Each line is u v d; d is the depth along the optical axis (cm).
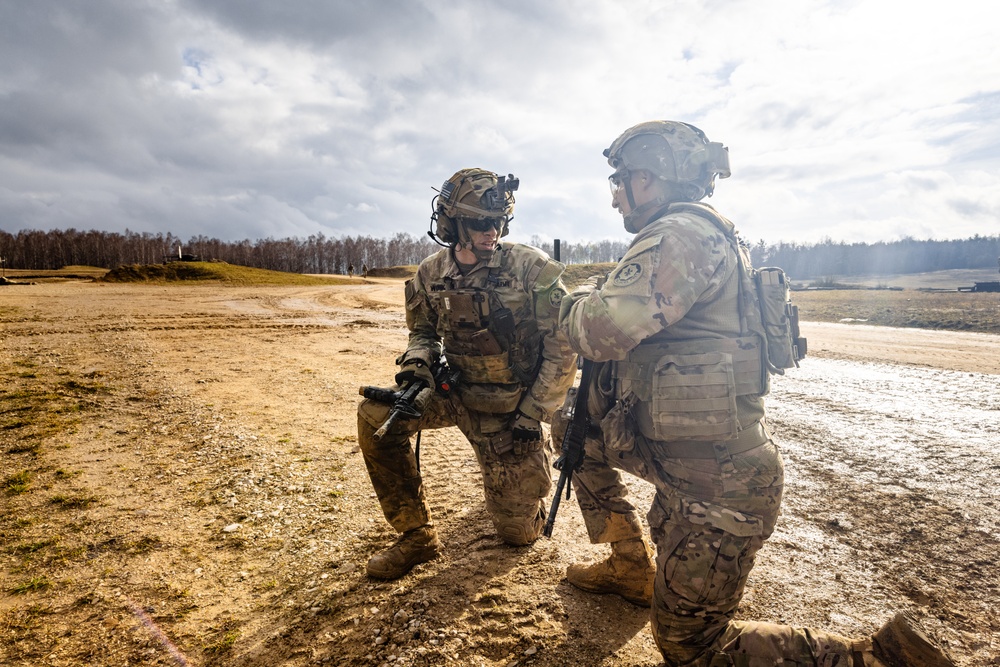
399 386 263
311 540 304
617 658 209
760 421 187
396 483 263
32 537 305
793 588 254
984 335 1270
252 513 335
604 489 229
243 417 535
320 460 424
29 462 411
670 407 177
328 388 671
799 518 326
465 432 280
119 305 1836
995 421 534
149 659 214
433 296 270
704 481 180
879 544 293
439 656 209
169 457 427
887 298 2303
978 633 220
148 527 317
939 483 375
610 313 174
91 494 359
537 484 276
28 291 2422
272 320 1490
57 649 220
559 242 262
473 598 245
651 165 192
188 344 1014
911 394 659
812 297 2584
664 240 173
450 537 303
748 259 196
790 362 188
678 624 179
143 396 605
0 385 627
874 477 388
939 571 266
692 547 176
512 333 252
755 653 167
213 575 272
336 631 227
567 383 264
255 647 220
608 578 240
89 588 260
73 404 561
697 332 180
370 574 264
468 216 238
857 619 230
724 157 196
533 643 217
